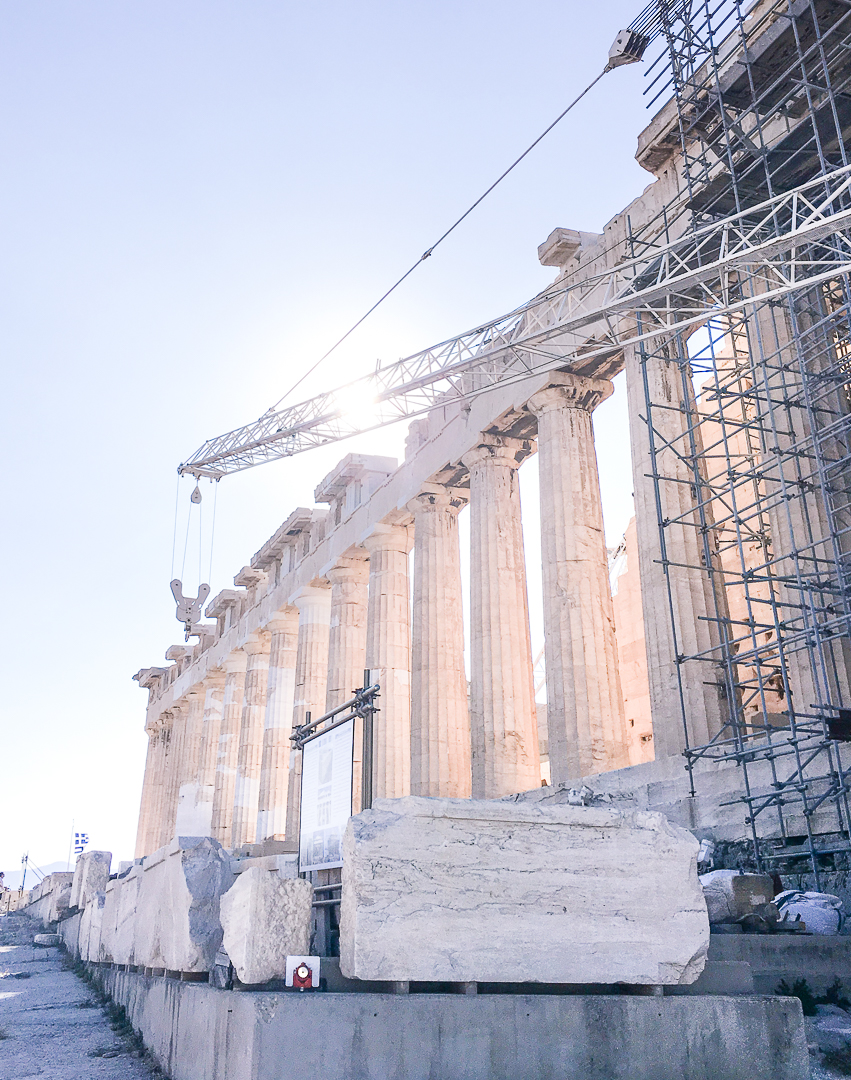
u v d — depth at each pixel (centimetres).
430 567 3097
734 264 1738
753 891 1028
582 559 2364
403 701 3284
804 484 1684
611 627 2347
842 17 1598
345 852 725
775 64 1822
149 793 6500
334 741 1043
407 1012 664
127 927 1472
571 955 726
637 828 786
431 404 2911
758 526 2617
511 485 2834
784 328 1859
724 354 2672
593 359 2444
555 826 760
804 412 1772
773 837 1482
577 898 743
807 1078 745
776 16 1756
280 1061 632
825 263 1627
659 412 2102
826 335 1805
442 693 2944
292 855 1377
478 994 697
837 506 1709
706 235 1842
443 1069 657
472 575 2745
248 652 4812
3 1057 1097
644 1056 709
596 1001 713
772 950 978
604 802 1927
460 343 2780
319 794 1052
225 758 4947
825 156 1812
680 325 1902
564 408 2505
